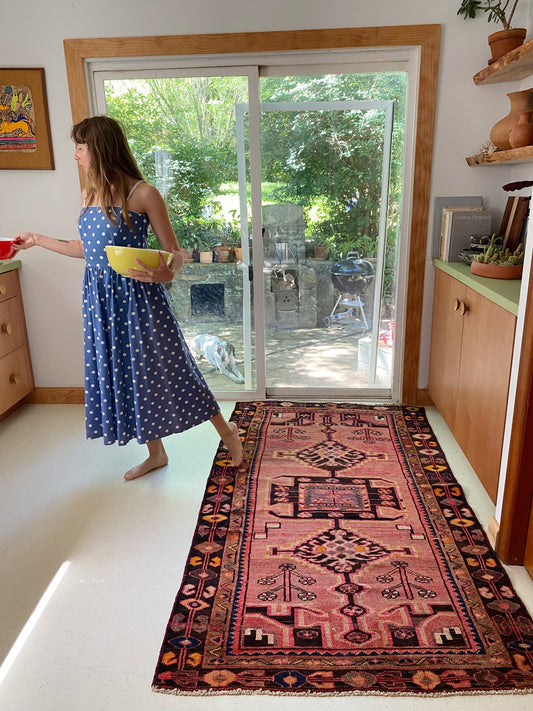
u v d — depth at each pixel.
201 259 3.16
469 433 2.37
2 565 1.95
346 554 1.96
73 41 2.78
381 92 2.88
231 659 1.53
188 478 2.49
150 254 1.97
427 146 2.82
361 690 1.43
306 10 2.69
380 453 2.66
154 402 2.21
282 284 3.22
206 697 1.43
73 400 3.34
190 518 2.20
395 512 2.20
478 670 1.49
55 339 3.24
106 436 2.25
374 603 1.73
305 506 2.24
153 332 2.15
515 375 1.79
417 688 1.44
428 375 3.16
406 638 1.59
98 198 2.05
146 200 2.07
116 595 1.80
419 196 2.89
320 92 2.90
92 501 2.33
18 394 3.13
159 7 2.73
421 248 2.96
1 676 1.51
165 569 1.91
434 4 2.66
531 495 1.80
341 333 3.29
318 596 1.76
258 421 3.02
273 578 1.85
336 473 2.49
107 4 2.74
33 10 2.76
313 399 3.34
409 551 1.97
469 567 1.88
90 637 1.63
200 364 3.33
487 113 2.78
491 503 2.26
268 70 2.87
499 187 2.88
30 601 1.78
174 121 2.96
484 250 2.59
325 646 1.57
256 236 3.07
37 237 2.35
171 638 1.61
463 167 2.86
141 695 1.44
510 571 1.87
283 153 3.01
